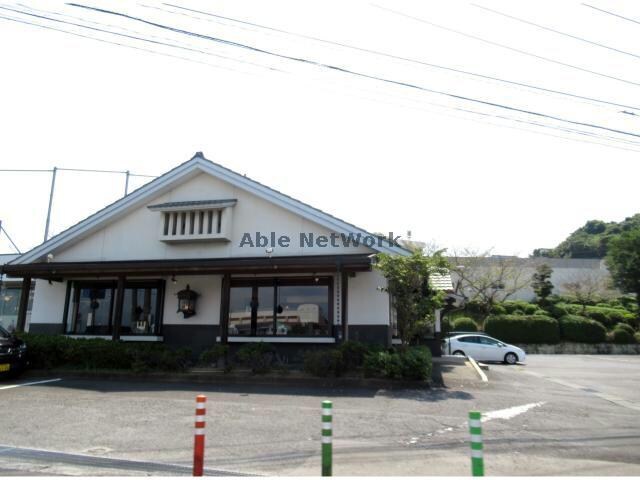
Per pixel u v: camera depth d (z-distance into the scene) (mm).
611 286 38688
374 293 13617
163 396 10180
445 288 18328
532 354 30703
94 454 6219
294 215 14523
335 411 8727
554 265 48375
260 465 5797
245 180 14656
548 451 6582
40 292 16203
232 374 12289
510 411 9133
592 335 32062
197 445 4973
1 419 8062
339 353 11883
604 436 7469
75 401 9594
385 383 11406
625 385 14555
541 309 35656
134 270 13516
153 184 15344
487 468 5797
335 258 12445
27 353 13133
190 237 14828
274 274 14219
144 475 5418
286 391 10859
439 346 18688
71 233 15695
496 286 35469
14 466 5746
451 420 8203
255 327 14164
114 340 13586
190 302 14492
